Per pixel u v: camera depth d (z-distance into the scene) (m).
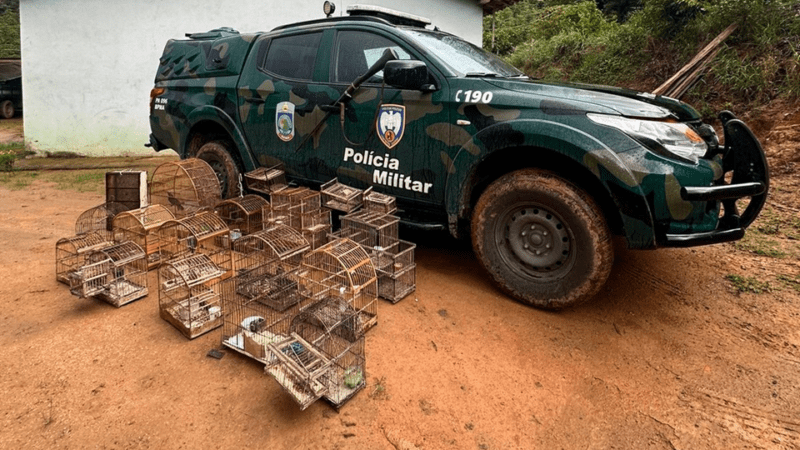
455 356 2.66
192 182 4.43
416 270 3.78
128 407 2.20
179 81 5.25
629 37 9.42
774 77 6.66
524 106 3.08
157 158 9.93
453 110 3.32
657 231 2.78
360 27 3.95
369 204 3.63
